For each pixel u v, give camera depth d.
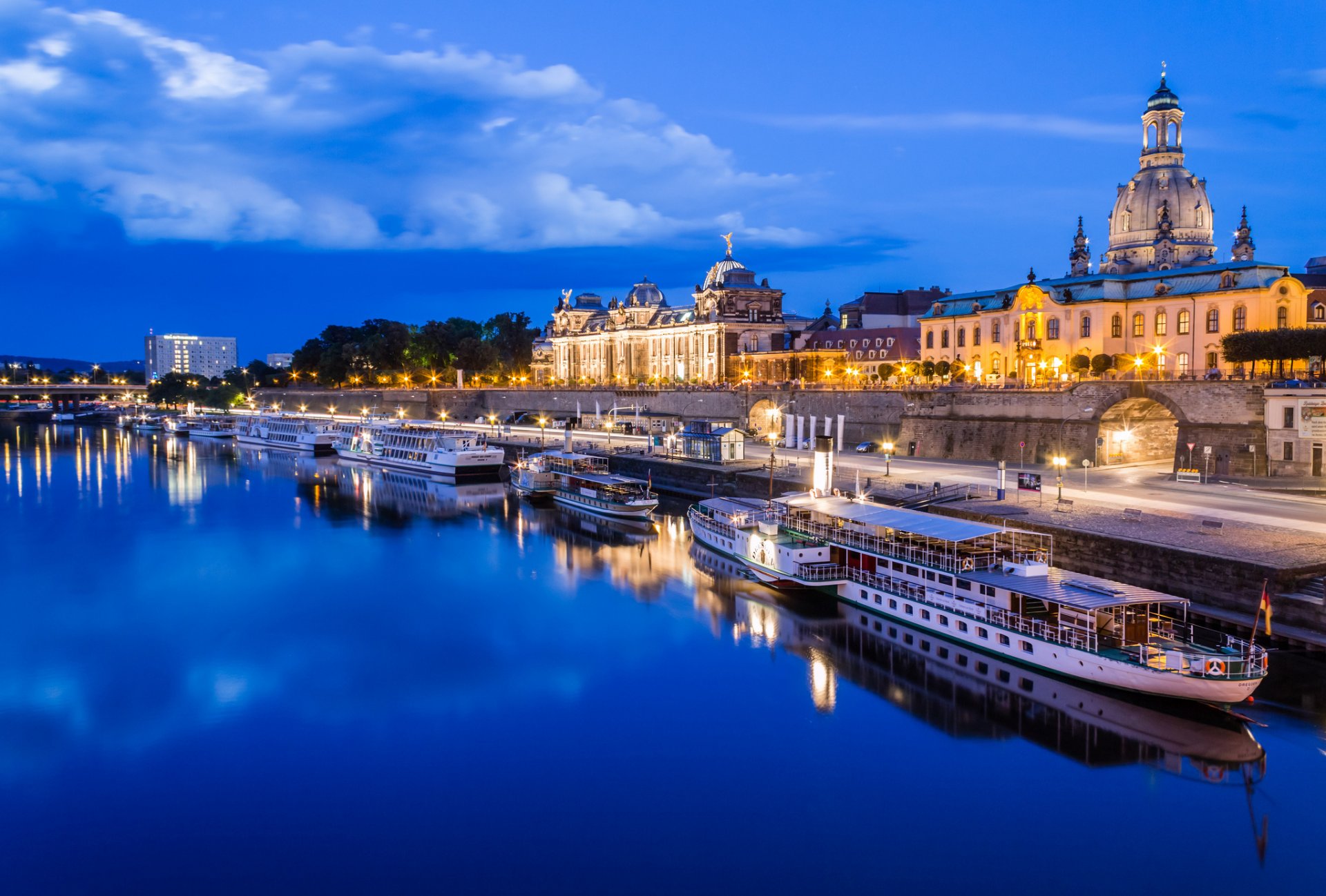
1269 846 40.09
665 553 95.62
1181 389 99.44
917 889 37.91
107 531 111.31
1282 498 82.81
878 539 73.06
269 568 91.25
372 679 60.88
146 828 43.69
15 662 64.94
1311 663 54.62
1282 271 116.50
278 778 48.12
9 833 43.41
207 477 163.38
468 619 73.31
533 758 49.56
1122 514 77.06
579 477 124.88
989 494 89.44
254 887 39.06
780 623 70.25
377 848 41.66
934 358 155.12
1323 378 95.50
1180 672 49.78
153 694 59.16
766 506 91.44
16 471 172.38
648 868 39.62
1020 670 58.16
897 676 58.84
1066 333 130.38
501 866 40.12
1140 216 158.25
